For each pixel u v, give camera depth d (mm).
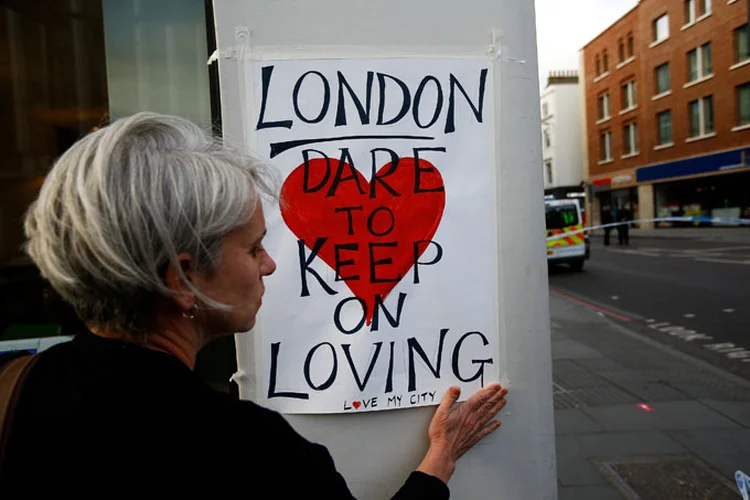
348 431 1373
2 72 1930
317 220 1352
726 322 7219
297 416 1361
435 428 1312
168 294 734
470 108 1388
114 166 714
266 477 717
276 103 1340
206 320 832
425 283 1382
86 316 771
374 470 1377
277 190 934
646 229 29484
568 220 13992
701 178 25875
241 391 1351
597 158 35375
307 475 762
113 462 670
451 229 1388
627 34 30891
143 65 1888
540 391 1437
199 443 690
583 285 11523
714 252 15430
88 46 1906
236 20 1321
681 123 26531
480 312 1399
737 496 2887
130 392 706
